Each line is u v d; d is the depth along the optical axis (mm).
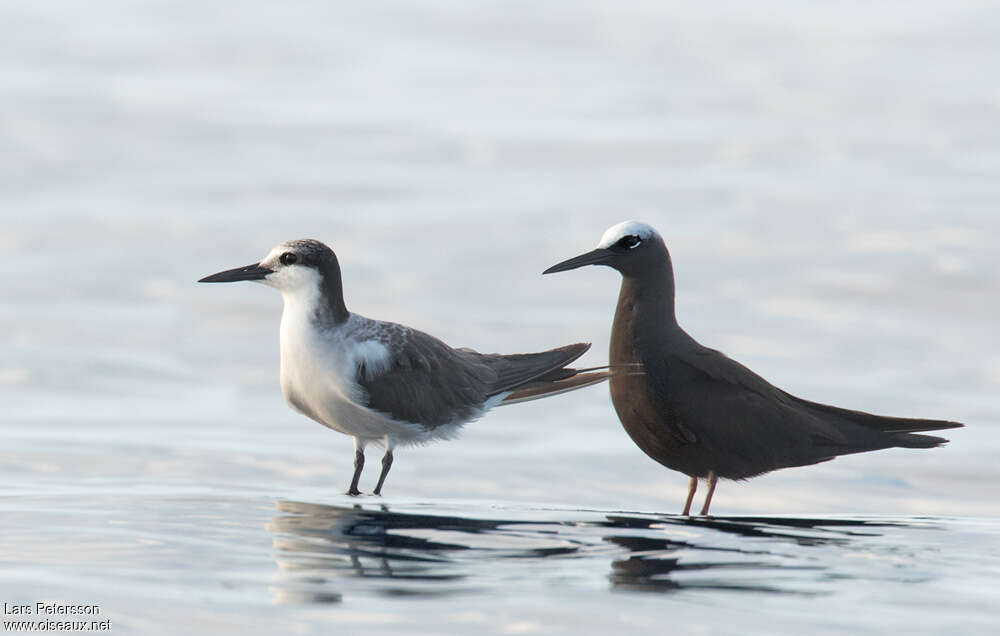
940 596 6355
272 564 6695
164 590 6172
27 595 6055
